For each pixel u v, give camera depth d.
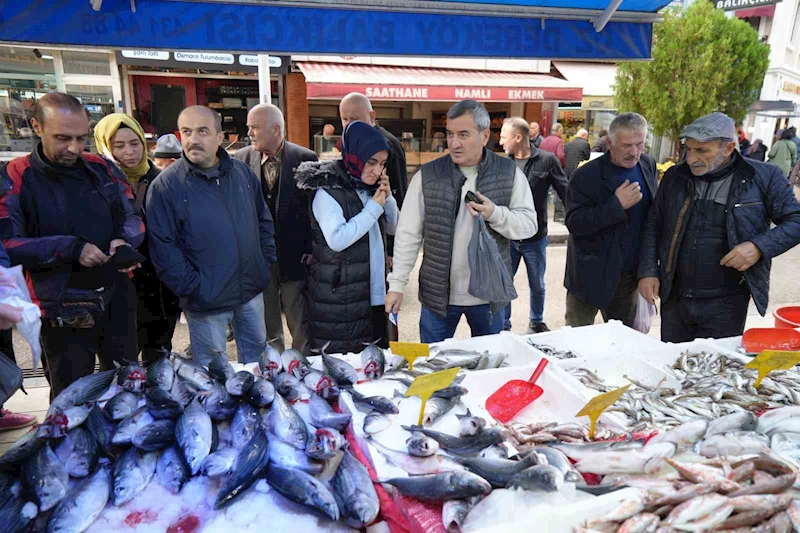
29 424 3.21
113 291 2.65
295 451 1.56
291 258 3.79
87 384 1.93
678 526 1.23
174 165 2.80
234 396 1.79
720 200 2.86
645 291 3.20
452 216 2.86
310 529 1.36
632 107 10.65
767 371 2.09
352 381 2.09
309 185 2.85
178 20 2.84
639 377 2.46
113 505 1.43
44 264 2.32
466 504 1.32
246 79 11.15
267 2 2.85
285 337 5.19
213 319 2.89
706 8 9.81
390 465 1.54
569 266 3.64
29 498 1.38
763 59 9.80
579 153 9.62
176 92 10.88
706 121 2.70
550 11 3.20
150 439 1.56
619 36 3.41
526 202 2.92
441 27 3.12
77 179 2.48
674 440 1.58
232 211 2.86
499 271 2.74
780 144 11.16
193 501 1.45
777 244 2.68
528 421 2.03
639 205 3.34
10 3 2.64
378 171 2.88
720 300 2.96
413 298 6.41
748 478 1.37
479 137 2.74
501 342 2.74
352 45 3.06
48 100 2.28
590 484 1.48
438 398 1.89
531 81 11.62
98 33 2.78
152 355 3.44
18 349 4.58
